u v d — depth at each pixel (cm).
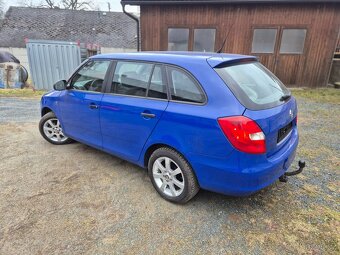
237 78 241
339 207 269
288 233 233
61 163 370
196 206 272
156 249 216
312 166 361
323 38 1025
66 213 260
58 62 1064
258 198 286
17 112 680
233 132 215
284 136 266
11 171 345
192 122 235
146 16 1085
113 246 219
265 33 1049
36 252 212
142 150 290
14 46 1866
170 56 272
